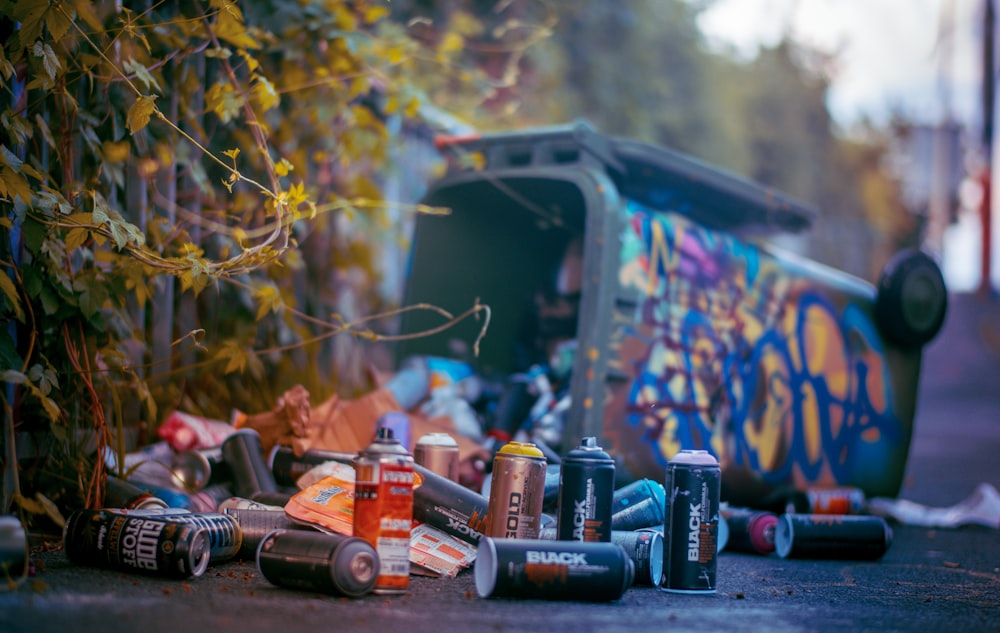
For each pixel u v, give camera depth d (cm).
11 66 362
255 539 371
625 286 516
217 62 516
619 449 504
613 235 511
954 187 3184
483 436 545
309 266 608
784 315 621
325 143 592
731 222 664
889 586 402
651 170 575
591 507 348
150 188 476
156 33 454
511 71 731
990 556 516
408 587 330
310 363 591
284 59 541
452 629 271
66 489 418
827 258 2894
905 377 714
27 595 288
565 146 547
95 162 444
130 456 447
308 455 446
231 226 529
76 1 384
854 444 670
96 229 375
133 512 347
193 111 499
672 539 354
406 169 741
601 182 520
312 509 365
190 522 336
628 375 514
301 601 300
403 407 532
